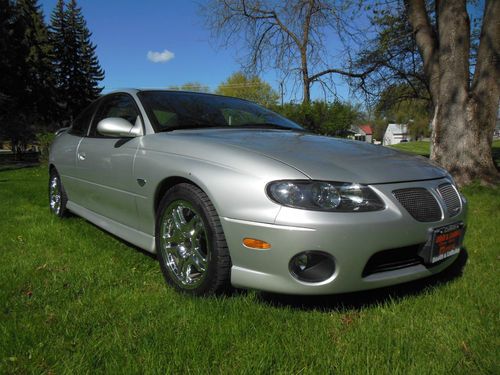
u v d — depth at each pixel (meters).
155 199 2.90
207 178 2.43
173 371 1.76
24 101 37.38
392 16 15.05
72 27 46.34
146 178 2.92
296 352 1.92
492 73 7.40
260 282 2.27
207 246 2.45
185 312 2.28
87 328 2.12
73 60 46.31
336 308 2.38
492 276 2.90
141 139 3.12
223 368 1.80
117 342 1.98
